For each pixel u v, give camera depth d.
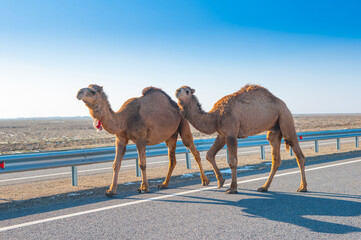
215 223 4.47
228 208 5.25
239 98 6.71
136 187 7.41
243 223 4.46
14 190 7.46
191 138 7.56
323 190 6.52
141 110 6.89
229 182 7.62
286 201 5.67
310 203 5.50
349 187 6.75
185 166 11.23
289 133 6.83
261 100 6.84
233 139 6.40
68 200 6.06
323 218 4.66
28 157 6.95
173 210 5.16
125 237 3.96
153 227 4.32
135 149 9.24
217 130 6.63
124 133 6.84
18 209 5.41
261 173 8.83
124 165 12.29
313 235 3.97
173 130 7.36
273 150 6.91
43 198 6.32
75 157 7.84
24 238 3.95
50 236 4.01
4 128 58.50
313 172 8.71
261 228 4.24
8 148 19.31
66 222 4.57
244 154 14.80
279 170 9.24
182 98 6.34
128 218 4.75
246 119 6.61
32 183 8.60
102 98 6.18
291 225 4.36
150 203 5.64
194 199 5.91
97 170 11.05
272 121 6.90
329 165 9.90
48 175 10.09
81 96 5.82
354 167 9.41
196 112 6.44
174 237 3.94
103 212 5.08
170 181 8.09
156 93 7.46
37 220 4.68
